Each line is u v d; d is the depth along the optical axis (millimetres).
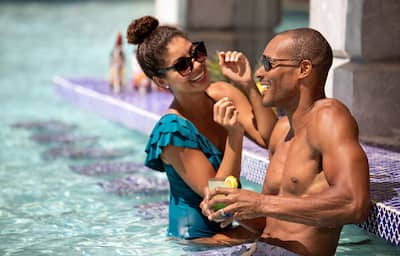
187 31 9859
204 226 4711
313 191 3906
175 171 4629
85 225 5289
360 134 6141
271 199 3732
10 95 11445
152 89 9477
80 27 22016
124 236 5008
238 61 4531
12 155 7551
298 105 4004
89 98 9461
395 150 5852
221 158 4672
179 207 4738
